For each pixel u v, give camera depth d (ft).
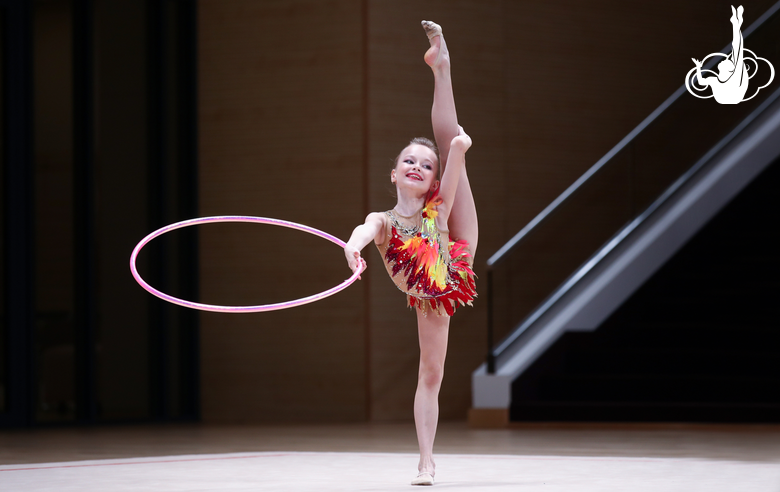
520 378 78.02
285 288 91.76
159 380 92.79
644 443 60.18
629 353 79.05
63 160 90.43
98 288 91.25
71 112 90.84
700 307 84.33
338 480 41.42
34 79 89.45
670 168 100.01
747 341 78.48
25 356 87.10
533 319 83.61
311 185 91.25
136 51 93.97
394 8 91.30
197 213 94.32
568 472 44.01
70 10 91.09
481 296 93.91
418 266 37.29
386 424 85.30
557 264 97.14
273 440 68.44
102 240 91.66
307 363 90.99
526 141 96.43
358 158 89.97
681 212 89.97
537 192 96.73
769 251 89.10
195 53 95.04
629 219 99.04
